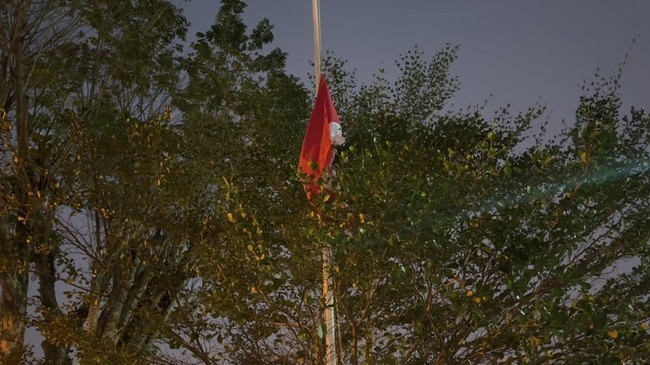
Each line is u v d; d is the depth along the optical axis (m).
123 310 17.06
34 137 17.14
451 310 11.34
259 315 11.73
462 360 10.25
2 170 17.84
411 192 10.72
